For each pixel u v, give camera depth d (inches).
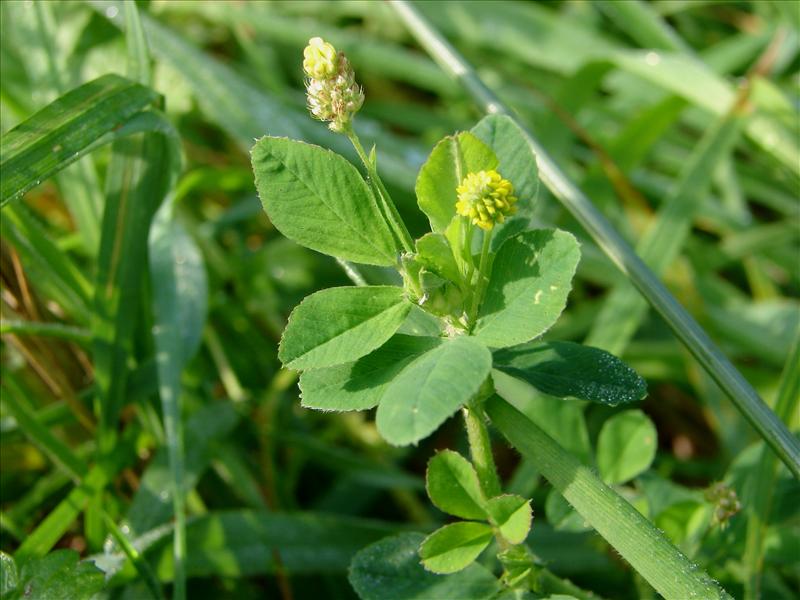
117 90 5.2
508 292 3.7
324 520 5.8
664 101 8.0
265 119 7.7
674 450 8.0
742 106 7.4
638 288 5.2
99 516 5.6
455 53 6.4
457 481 4.1
